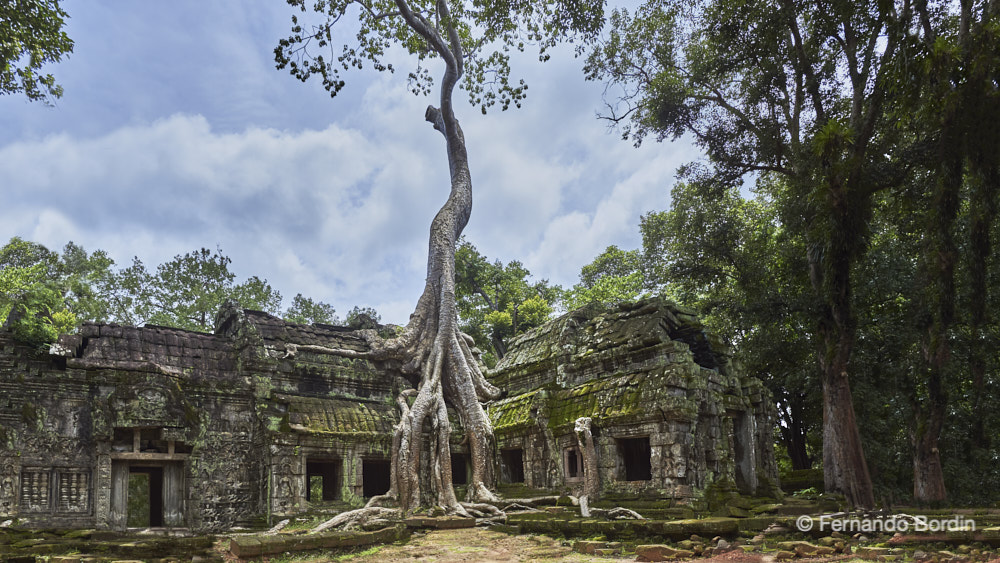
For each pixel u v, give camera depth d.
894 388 21.05
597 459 18.27
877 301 22.28
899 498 19.84
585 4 20.88
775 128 21.27
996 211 15.37
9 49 16.62
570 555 11.87
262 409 18.00
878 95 16.39
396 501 18.27
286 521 16.53
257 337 18.86
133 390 16.34
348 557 12.09
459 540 14.36
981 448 19.92
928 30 16.34
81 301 30.41
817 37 18.39
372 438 18.81
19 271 28.02
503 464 21.98
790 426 27.25
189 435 16.97
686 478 16.55
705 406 17.61
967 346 19.00
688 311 20.64
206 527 16.73
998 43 14.47
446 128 25.17
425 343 21.42
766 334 24.17
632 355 19.41
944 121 15.04
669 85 22.28
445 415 19.55
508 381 23.75
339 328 21.50
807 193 18.94
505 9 22.47
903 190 18.19
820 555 10.85
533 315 37.47
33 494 14.96
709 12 20.19
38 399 15.41
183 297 31.69
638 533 12.62
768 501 17.05
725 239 25.02
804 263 21.70
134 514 22.58
